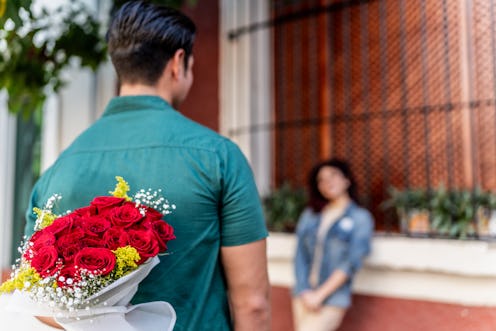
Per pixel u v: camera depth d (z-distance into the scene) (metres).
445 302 2.78
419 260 2.81
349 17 3.50
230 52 3.59
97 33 2.98
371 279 3.04
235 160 1.19
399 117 3.32
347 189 2.98
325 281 2.84
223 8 3.61
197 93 3.64
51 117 3.64
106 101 3.47
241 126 3.56
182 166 1.16
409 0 3.31
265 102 3.65
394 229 3.28
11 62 2.78
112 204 1.03
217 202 1.16
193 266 1.15
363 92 3.44
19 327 1.02
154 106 1.25
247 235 1.17
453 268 2.70
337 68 3.53
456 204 2.80
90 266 0.90
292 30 3.65
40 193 1.28
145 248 0.96
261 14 3.62
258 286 1.18
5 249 3.86
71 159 1.25
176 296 1.13
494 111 3.03
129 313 1.05
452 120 3.14
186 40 1.30
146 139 1.20
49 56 2.89
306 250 2.96
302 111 3.62
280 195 3.43
